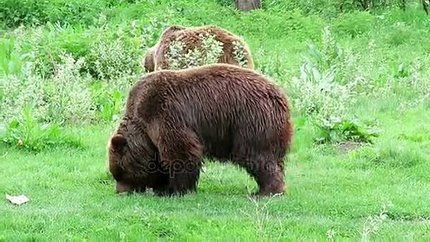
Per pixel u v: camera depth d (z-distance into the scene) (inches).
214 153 610.5
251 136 595.2
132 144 613.6
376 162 700.0
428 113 897.5
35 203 591.2
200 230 523.2
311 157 719.1
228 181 660.1
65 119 855.1
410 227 534.9
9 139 747.4
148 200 597.3
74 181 654.5
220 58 788.6
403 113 896.9
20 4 1569.9
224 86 600.1
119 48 1060.5
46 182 641.6
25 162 698.2
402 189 624.7
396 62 1195.9
